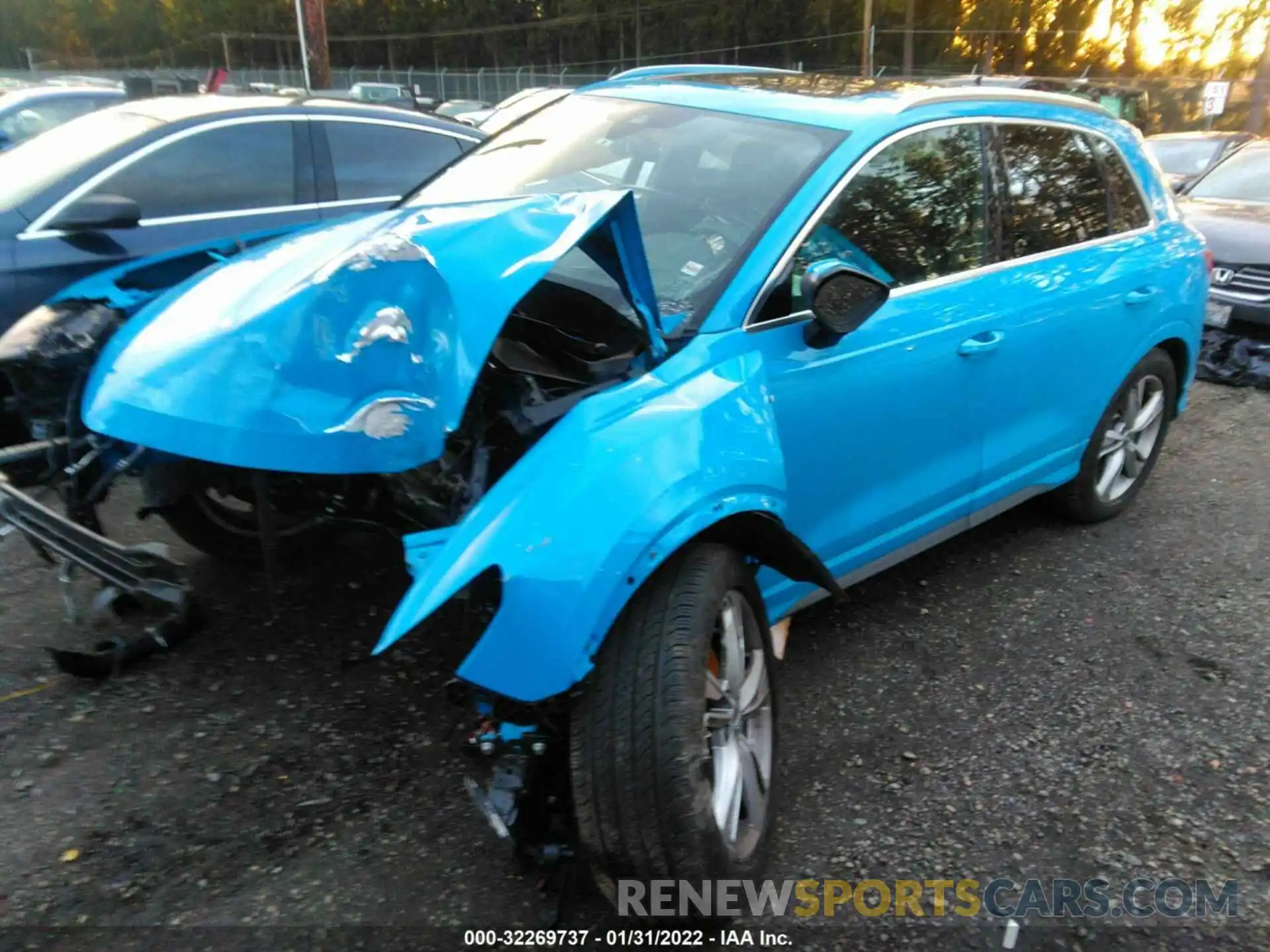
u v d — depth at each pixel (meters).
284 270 2.64
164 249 5.21
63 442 3.08
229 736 3.07
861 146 3.28
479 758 2.30
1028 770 3.16
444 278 2.46
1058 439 4.34
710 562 2.47
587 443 2.33
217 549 3.71
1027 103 4.06
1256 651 3.89
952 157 3.64
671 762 2.22
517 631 2.13
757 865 2.55
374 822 2.76
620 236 2.56
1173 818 2.98
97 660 3.25
